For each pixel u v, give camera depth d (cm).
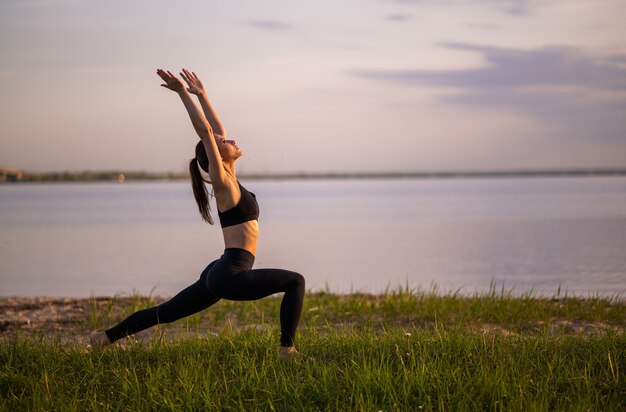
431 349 611
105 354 621
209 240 3164
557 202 7369
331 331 684
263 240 3023
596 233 3052
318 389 536
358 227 3931
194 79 639
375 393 529
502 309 943
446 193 14275
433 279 1669
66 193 19812
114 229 4019
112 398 547
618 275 1677
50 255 2425
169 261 2223
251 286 571
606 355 587
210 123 629
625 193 10881
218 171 564
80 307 1051
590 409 491
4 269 1991
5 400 535
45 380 562
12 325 898
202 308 615
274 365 582
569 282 1559
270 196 14600
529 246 2494
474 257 2169
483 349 613
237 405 524
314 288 1538
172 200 11769
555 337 658
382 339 646
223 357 622
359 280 1689
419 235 3188
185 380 551
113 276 1823
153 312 614
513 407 500
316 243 2833
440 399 513
